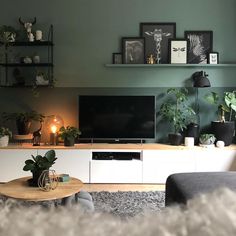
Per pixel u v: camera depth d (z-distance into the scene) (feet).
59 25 14.05
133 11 14.05
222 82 14.20
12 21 13.99
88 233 1.10
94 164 12.69
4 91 14.21
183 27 14.07
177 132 13.85
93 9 14.05
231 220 1.12
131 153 13.28
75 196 7.88
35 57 13.69
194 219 1.15
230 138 13.35
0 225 1.11
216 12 14.03
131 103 13.69
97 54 14.16
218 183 5.75
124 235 1.10
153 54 14.10
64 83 14.16
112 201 10.36
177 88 14.19
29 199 7.16
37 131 13.42
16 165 12.67
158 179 12.74
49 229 1.11
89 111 13.67
